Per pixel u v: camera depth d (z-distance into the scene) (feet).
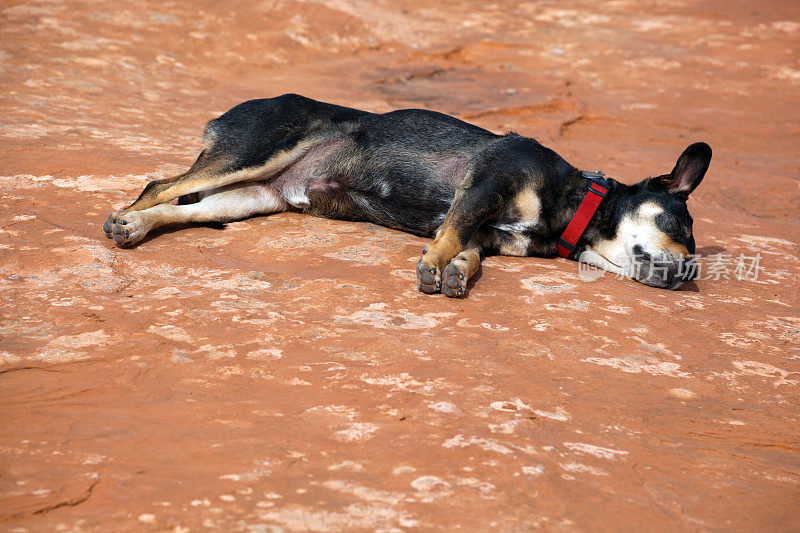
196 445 9.73
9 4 47.01
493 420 10.89
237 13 55.47
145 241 17.63
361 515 8.50
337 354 12.55
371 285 15.88
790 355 14.79
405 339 13.38
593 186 18.45
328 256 17.48
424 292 15.83
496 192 17.54
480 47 58.85
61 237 16.94
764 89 51.47
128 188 21.24
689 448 11.02
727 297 18.21
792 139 41.42
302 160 19.94
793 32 68.44
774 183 32.94
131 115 31.81
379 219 20.12
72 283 14.69
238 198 19.85
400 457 9.75
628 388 12.59
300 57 50.57
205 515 8.34
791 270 21.09
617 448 10.69
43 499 8.46
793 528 9.36
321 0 59.00
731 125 43.16
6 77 34.32
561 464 9.98
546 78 51.21
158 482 8.92
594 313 15.65
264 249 17.69
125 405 10.60
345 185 19.95
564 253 18.99
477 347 13.34
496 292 16.34
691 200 29.45
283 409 10.73
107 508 8.39
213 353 12.22
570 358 13.39
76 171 22.16
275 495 8.77
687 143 39.78
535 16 71.97
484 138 19.27
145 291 14.67
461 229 17.06
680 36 66.49
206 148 19.33
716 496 9.88
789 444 11.43
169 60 43.78
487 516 8.69
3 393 10.66
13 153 23.18
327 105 20.35
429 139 19.36
